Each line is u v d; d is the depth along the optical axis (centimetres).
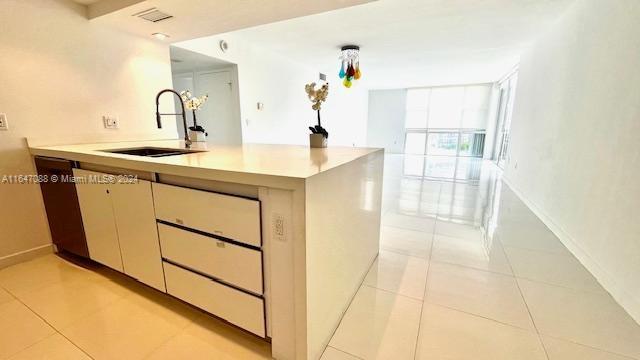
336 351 128
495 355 126
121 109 255
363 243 182
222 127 445
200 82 448
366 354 126
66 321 145
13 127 194
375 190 199
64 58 214
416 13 315
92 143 236
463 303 163
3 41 184
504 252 230
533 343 133
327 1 193
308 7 204
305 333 112
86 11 223
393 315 152
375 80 815
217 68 427
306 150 198
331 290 133
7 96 189
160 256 150
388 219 311
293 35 394
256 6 201
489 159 854
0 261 195
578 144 245
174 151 212
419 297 169
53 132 213
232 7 202
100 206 171
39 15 199
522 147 431
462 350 129
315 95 206
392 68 634
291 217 104
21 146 199
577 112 254
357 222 166
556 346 131
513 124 506
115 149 209
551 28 342
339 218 136
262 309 120
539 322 147
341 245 142
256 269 117
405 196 412
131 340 133
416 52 488
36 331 138
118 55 248
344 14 318
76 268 197
